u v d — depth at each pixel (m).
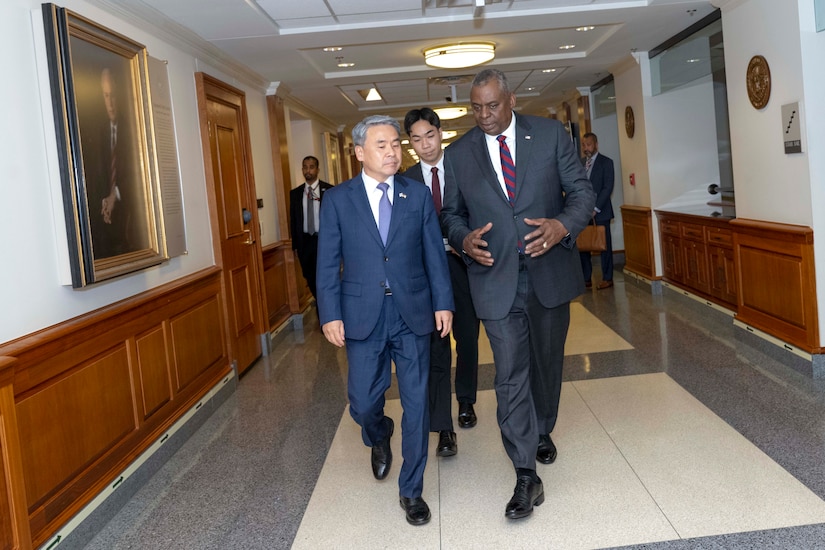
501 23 5.72
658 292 7.84
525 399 2.89
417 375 2.91
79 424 3.10
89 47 3.41
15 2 2.93
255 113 7.33
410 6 5.04
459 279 3.60
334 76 7.70
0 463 2.32
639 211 8.07
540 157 2.86
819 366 4.34
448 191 3.08
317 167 7.10
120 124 3.73
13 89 2.86
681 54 6.76
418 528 2.85
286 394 5.12
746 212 5.28
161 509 3.30
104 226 3.45
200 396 4.64
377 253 2.87
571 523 2.76
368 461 3.65
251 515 3.13
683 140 7.71
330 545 2.78
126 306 3.56
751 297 5.27
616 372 4.84
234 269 5.78
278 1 4.65
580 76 9.25
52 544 2.78
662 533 2.62
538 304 2.96
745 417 3.77
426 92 9.66
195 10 4.48
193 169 5.08
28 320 2.84
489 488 3.16
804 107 4.27
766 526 2.61
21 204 2.86
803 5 4.22
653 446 3.47
